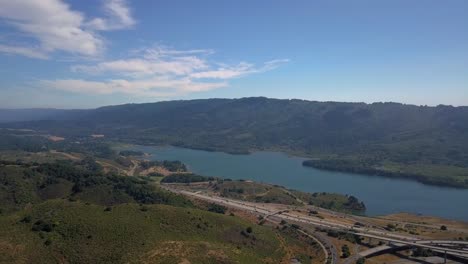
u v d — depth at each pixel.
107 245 158.00
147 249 159.38
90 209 191.00
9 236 154.62
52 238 157.88
